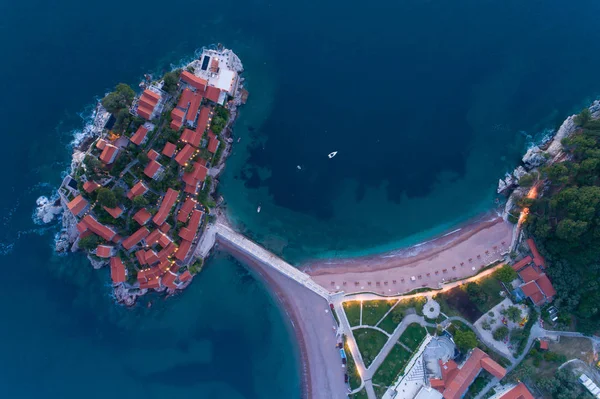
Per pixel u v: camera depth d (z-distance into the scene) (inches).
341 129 3329.2
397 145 3324.3
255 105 3329.2
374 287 3189.0
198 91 3075.8
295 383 3211.1
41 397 3152.1
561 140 3065.9
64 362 3186.5
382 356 3100.4
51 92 3319.4
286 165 3321.9
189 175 3058.6
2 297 3191.4
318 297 3198.8
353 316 3142.2
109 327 3218.5
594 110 3201.3
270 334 3255.4
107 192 2807.6
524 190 3176.7
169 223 3120.1
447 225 3282.5
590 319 2947.8
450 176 3319.4
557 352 2992.1
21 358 3171.8
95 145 2945.4
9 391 3144.7
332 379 3159.5
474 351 2930.6
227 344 3257.9
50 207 3154.5
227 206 3314.5
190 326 3260.3
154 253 3021.7
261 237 3297.2
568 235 2810.0
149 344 3235.7
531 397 2829.7
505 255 3161.9
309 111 3336.6
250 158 3321.9
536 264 3041.3
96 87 3321.9
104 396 3189.0
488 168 3312.0
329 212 3314.5
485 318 3048.7
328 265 3262.8
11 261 3196.4
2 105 3312.0
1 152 3253.0
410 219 3299.7
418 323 3097.9
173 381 3228.3
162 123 3029.0
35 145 3253.0
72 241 3166.8
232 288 3282.5
